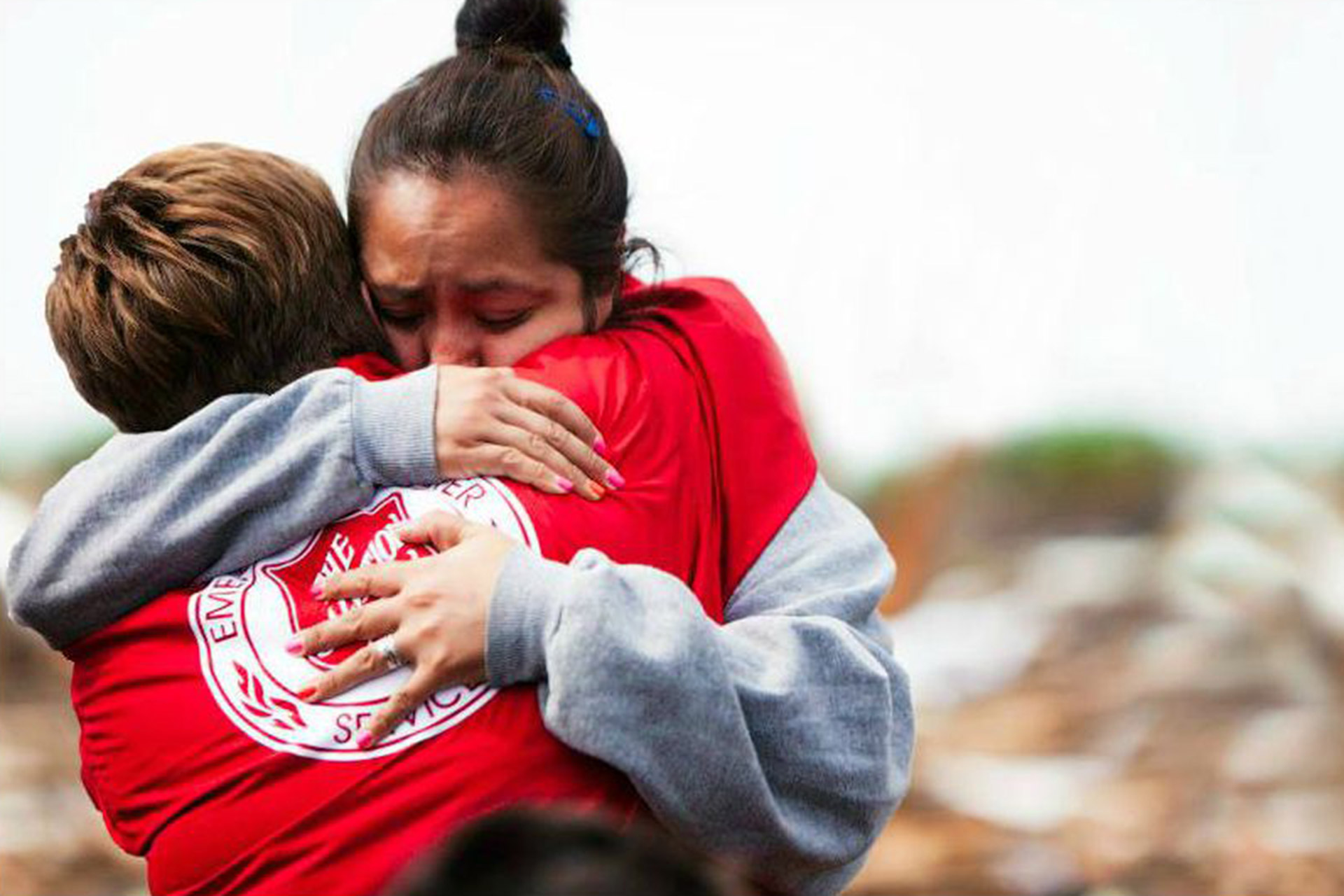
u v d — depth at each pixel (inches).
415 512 123.1
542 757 117.1
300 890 116.5
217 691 120.3
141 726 121.3
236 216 128.8
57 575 123.3
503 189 129.0
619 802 118.0
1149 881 310.5
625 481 127.0
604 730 113.4
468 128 129.5
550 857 67.7
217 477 122.4
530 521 122.8
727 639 120.3
